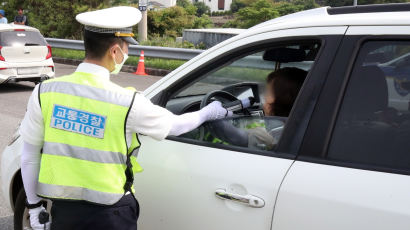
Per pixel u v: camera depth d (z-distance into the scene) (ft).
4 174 9.64
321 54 6.12
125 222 6.06
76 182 5.89
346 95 5.87
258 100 9.50
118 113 5.81
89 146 5.82
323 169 5.73
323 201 5.55
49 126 5.93
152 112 6.02
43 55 31.94
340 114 5.86
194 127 6.91
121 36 6.01
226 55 7.22
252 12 132.87
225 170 6.53
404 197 5.13
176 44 49.70
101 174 5.84
